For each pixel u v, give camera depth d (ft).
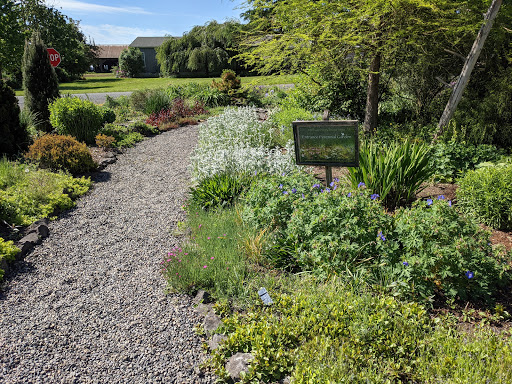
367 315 9.10
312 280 10.99
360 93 33.32
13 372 8.40
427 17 23.52
